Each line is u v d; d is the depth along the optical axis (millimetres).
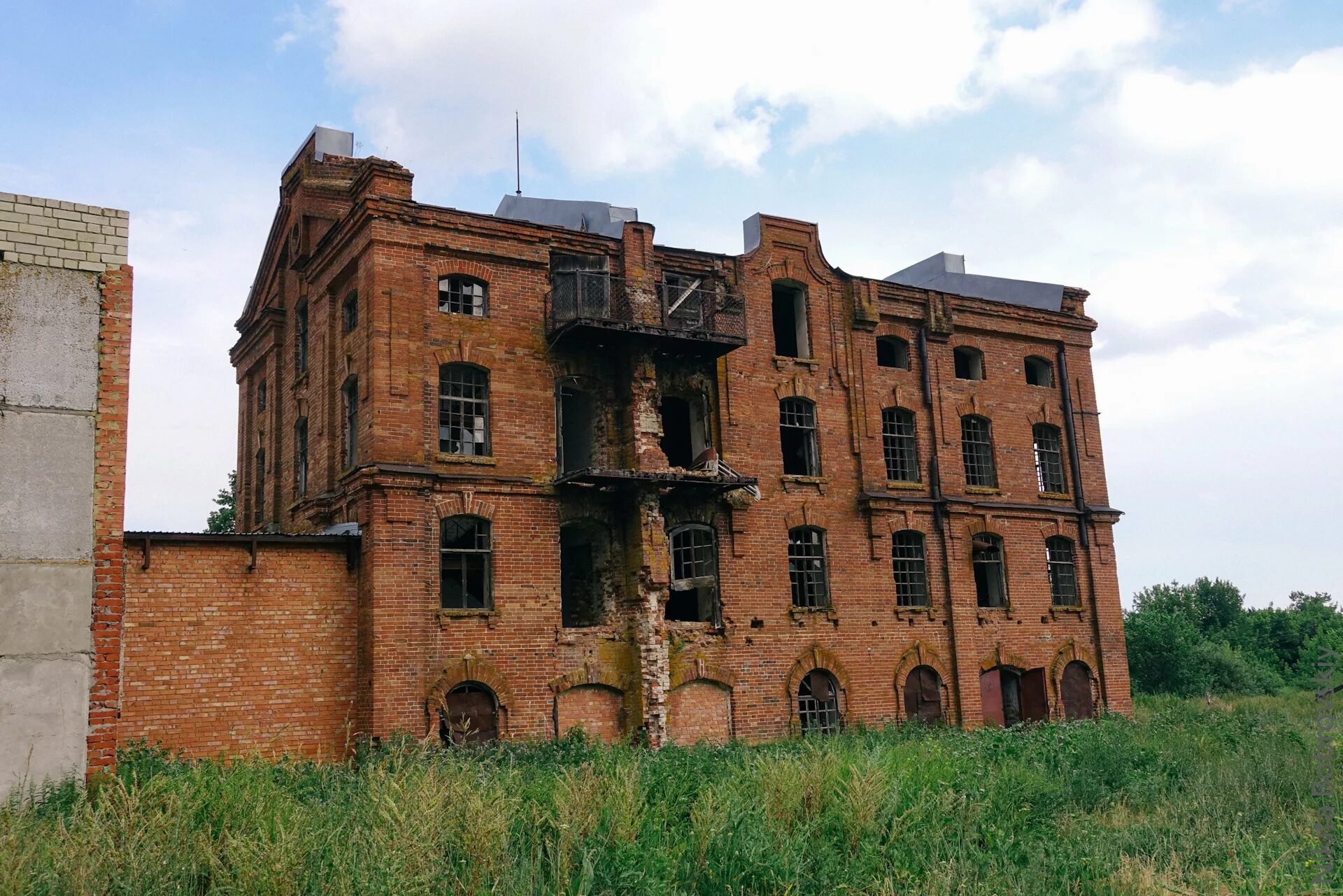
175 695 18828
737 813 11805
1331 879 10594
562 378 23781
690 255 26078
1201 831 13336
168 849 9477
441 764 14523
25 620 11789
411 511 21141
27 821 10133
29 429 12156
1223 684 43938
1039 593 29891
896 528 27703
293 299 27750
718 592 24578
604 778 13008
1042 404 31516
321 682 20344
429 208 22578
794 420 27156
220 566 19734
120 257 13031
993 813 13992
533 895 9562
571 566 25609
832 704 25828
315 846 9758
